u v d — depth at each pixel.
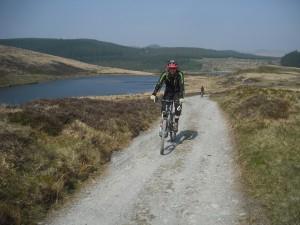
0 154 8.73
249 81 118.12
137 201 8.17
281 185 8.30
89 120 14.16
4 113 12.25
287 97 22.38
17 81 163.62
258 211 7.36
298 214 6.87
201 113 24.55
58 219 7.35
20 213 7.16
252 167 9.93
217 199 8.18
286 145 11.21
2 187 7.68
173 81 12.36
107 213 7.60
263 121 15.34
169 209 7.72
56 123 12.09
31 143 10.01
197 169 10.39
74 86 145.12
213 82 147.88
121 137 14.20
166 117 12.38
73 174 9.40
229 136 15.13
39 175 8.63
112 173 10.24
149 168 10.55
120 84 162.12
